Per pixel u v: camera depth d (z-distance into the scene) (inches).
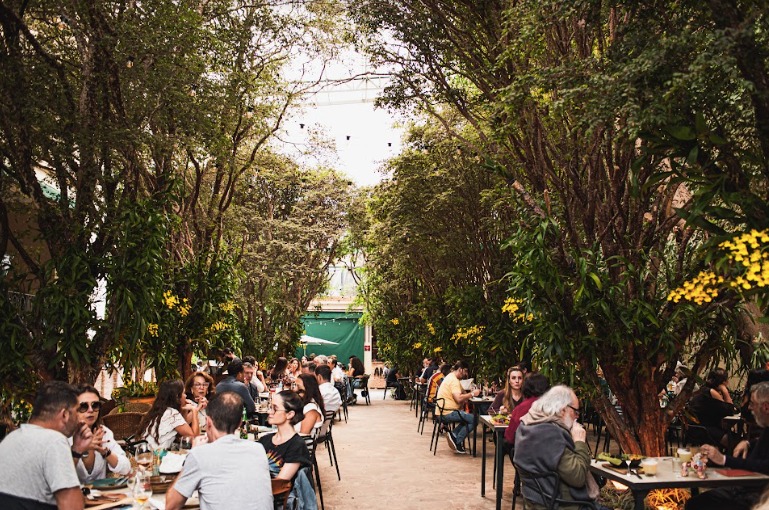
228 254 565.6
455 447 490.0
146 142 318.7
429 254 722.8
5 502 142.5
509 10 261.1
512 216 530.3
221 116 388.5
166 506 159.9
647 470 205.6
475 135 553.3
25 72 293.1
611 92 199.8
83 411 199.5
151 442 257.9
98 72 313.3
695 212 197.6
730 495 221.6
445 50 354.3
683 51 188.7
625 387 289.9
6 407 300.2
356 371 1002.7
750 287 187.6
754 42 184.7
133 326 319.6
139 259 318.3
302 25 491.2
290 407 224.7
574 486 198.7
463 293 594.6
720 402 380.2
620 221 299.4
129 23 316.8
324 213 908.0
